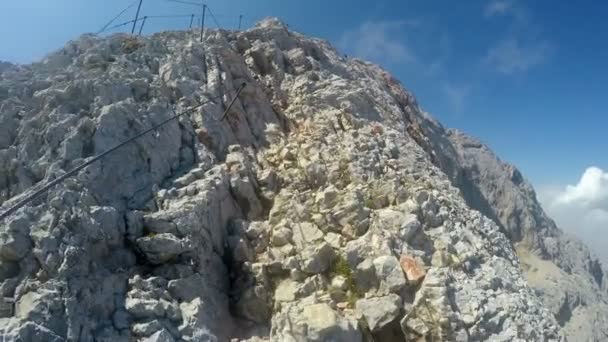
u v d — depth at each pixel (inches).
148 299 448.5
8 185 499.2
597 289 1409.9
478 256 589.6
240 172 639.1
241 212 621.0
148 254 485.7
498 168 1603.1
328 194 633.0
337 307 506.0
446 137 1569.9
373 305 497.0
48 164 502.9
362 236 575.2
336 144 759.7
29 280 411.8
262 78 913.5
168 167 591.5
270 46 964.0
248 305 521.7
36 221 443.2
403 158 800.9
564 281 1279.5
